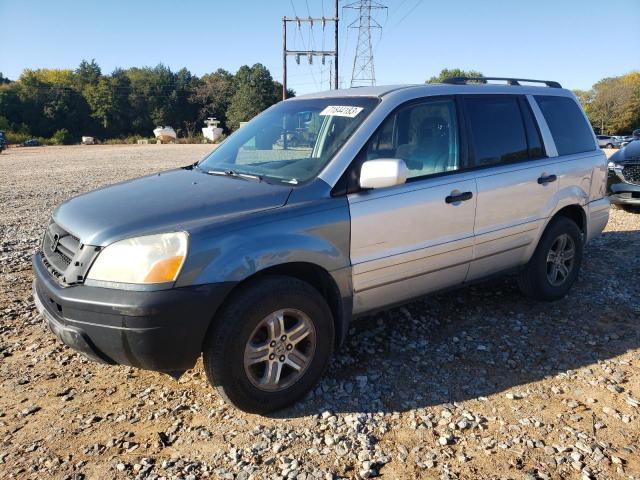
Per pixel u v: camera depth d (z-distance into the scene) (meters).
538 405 3.21
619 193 8.85
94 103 98.69
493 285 5.30
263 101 95.81
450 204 3.78
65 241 3.08
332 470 2.63
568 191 4.68
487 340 4.08
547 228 4.62
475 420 3.05
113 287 2.70
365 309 3.56
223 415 3.11
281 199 3.15
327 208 3.20
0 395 3.33
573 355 3.84
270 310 2.96
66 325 2.82
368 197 3.37
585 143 5.05
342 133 3.54
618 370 3.62
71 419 3.07
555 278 4.80
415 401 3.25
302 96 4.48
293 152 3.76
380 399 3.27
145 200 3.20
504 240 4.21
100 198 3.40
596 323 4.40
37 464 2.67
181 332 2.71
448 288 4.07
